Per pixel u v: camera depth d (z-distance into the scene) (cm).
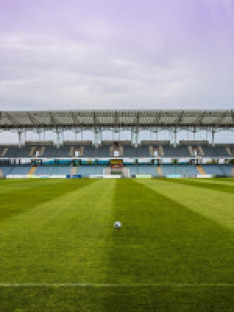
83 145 7912
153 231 953
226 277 560
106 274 575
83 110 6334
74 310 443
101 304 461
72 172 7281
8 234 911
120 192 2473
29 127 7600
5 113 6569
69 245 784
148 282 539
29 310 443
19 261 652
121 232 938
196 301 470
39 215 1269
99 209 1451
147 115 6681
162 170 7356
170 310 443
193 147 7769
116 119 6950
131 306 455
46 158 7475
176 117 6819
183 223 1089
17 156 7531
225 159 7756
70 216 1241
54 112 6519
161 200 1850
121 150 7694
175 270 595
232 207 1529
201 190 2705
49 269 602
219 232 938
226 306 455
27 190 2725
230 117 6819
